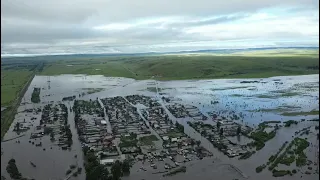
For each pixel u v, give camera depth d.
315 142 188.25
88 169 149.88
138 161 164.00
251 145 182.62
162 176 147.88
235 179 144.25
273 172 150.25
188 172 151.62
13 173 150.75
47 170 156.75
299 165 157.12
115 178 142.75
